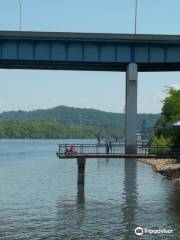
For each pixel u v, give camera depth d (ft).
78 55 283.59
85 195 180.34
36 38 281.95
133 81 274.16
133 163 365.20
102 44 282.77
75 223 128.06
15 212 145.07
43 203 161.99
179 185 204.85
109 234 115.34
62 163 396.78
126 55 282.36
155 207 150.92
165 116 375.04
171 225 124.26
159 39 280.51
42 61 287.07
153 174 259.39
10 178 254.06
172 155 210.59
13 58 282.56
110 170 297.33
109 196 176.55
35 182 231.50
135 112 271.69
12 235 115.55
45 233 117.19
